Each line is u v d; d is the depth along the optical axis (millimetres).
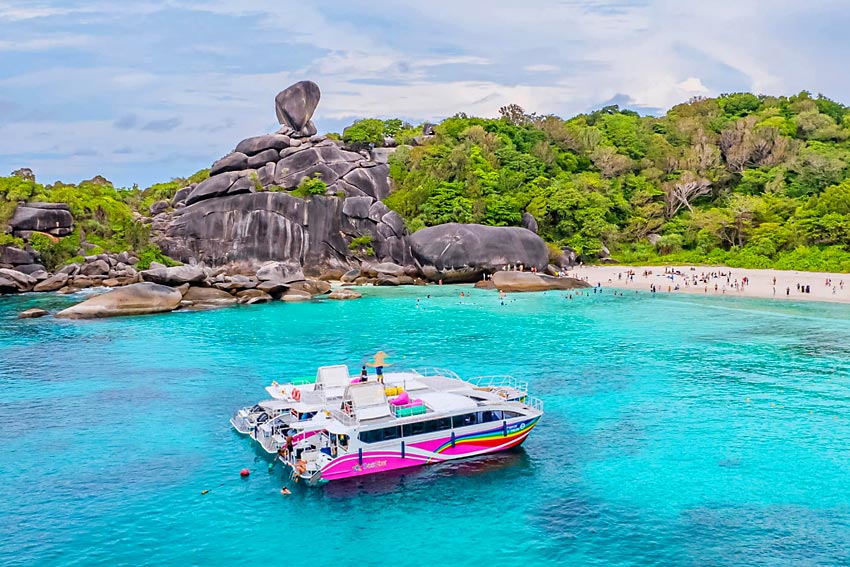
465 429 38000
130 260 118500
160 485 35000
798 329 74875
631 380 53312
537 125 175625
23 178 130750
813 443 39594
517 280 111500
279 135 145375
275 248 123500
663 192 161375
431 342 68500
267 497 33719
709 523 30531
